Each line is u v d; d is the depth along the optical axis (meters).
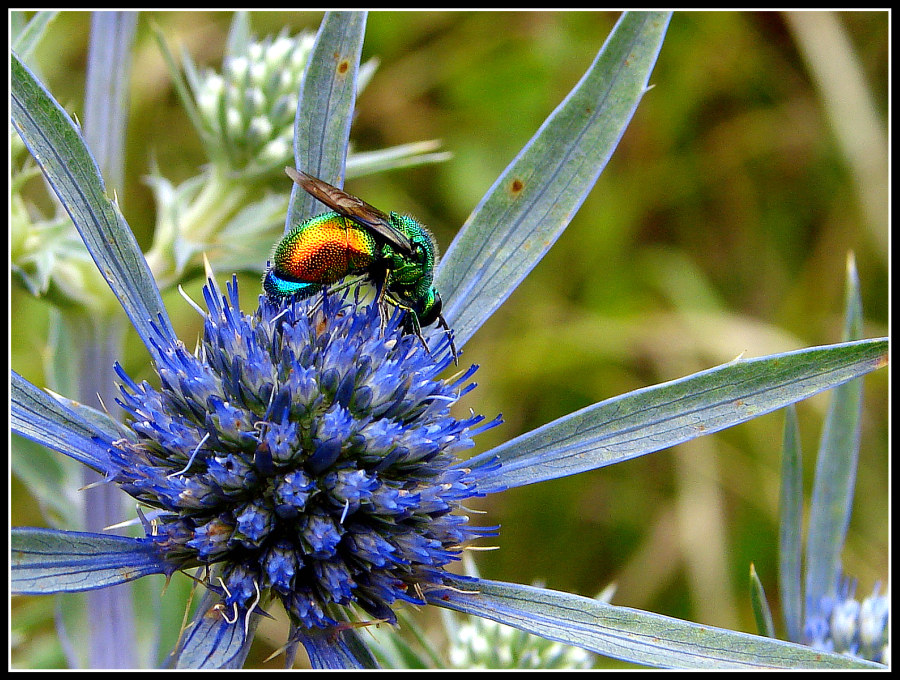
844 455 0.17
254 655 0.18
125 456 0.16
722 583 0.20
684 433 0.16
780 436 0.21
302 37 0.18
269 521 0.15
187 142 0.20
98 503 0.17
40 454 0.18
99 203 0.16
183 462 0.16
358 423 0.16
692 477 0.20
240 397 0.16
